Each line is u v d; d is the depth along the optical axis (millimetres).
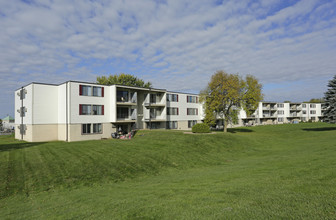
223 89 35812
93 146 21531
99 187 11266
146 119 36469
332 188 6164
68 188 11086
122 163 15484
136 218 5664
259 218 4699
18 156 16641
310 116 87125
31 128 27844
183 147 21391
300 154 16031
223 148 22781
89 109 29328
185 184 9719
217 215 5117
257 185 7625
